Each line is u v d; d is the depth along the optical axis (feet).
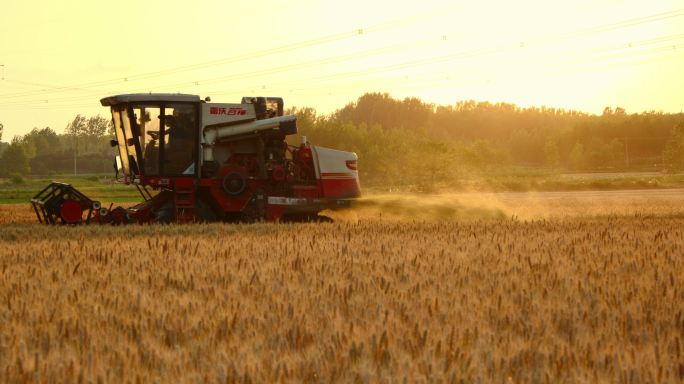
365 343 34.53
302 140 126.41
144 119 115.96
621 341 35.73
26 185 474.90
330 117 442.91
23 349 32.58
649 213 146.00
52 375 29.19
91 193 335.26
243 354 32.27
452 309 42.98
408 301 45.91
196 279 53.31
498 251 73.20
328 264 62.08
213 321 39.11
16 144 650.02
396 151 374.22
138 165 116.37
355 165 129.80
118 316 40.73
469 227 103.60
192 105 117.19
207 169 117.50
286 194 122.93
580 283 51.21
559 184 342.85
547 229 100.99
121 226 102.63
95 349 33.37
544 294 48.44
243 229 99.76
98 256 66.03
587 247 76.95
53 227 101.76
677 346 34.37
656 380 29.58
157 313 41.39
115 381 29.07
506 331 37.22
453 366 30.53
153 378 29.55
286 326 38.34
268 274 57.00
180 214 116.78
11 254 69.05
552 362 31.68
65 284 52.19
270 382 28.89
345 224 108.88
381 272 58.49
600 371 30.60
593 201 212.84
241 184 118.01
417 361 31.30
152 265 61.41
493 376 29.99
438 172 344.28
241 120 119.55
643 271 60.34
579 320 40.34
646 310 43.37
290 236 88.69
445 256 68.69
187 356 32.35
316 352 32.68
